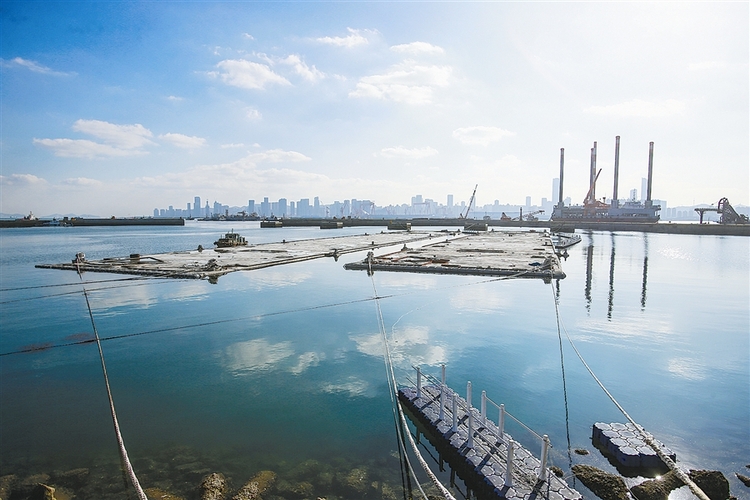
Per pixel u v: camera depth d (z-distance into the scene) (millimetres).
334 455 9008
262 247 57188
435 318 19922
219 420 10594
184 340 16953
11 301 24234
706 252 54406
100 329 18562
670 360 14250
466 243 63312
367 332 17750
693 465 8336
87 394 12234
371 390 12148
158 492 7914
